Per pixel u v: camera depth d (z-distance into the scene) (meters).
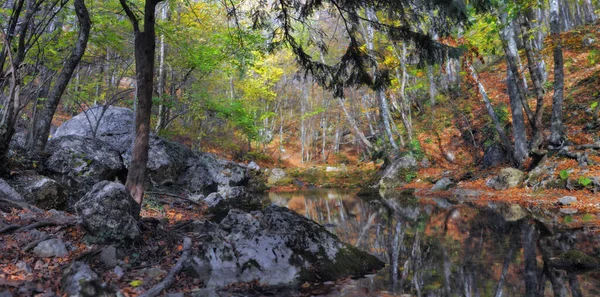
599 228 6.29
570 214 7.99
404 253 5.24
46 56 9.15
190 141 23.91
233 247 4.48
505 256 4.74
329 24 18.72
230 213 5.21
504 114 19.98
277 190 21.31
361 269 4.47
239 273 4.11
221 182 14.85
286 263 4.32
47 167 8.42
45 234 4.45
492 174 15.50
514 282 3.68
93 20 9.62
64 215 5.79
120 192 4.65
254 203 13.20
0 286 3.17
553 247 5.09
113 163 9.98
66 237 4.51
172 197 10.78
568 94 17.92
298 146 35.88
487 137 19.84
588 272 3.92
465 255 4.90
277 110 33.75
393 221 8.47
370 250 5.53
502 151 16.92
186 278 3.97
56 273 3.63
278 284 3.90
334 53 23.23
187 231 6.04
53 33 8.85
